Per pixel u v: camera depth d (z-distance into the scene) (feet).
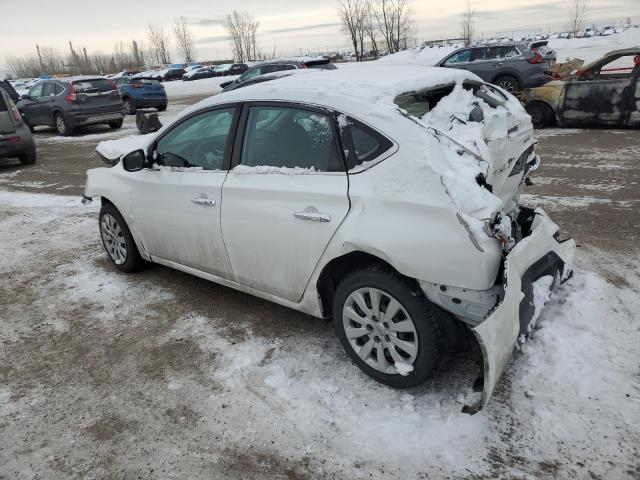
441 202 8.48
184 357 11.54
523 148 11.23
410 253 8.71
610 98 31.89
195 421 9.53
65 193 27.66
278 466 8.38
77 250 18.85
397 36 138.00
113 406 10.16
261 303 13.67
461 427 8.70
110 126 54.60
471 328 8.02
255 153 11.32
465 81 11.67
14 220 23.27
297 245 10.34
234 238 11.59
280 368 10.80
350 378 10.28
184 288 14.93
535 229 10.38
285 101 10.77
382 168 9.17
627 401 8.89
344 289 9.96
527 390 9.34
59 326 13.39
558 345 10.20
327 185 9.81
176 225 13.12
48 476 8.59
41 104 51.42
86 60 311.47
